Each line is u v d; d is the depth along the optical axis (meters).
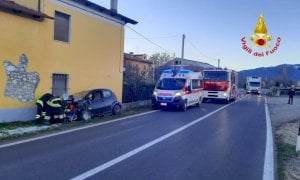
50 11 16.34
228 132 13.67
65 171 7.23
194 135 12.60
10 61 14.20
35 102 15.53
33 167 7.46
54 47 16.62
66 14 17.48
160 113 20.09
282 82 76.81
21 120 14.85
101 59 20.61
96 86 20.23
